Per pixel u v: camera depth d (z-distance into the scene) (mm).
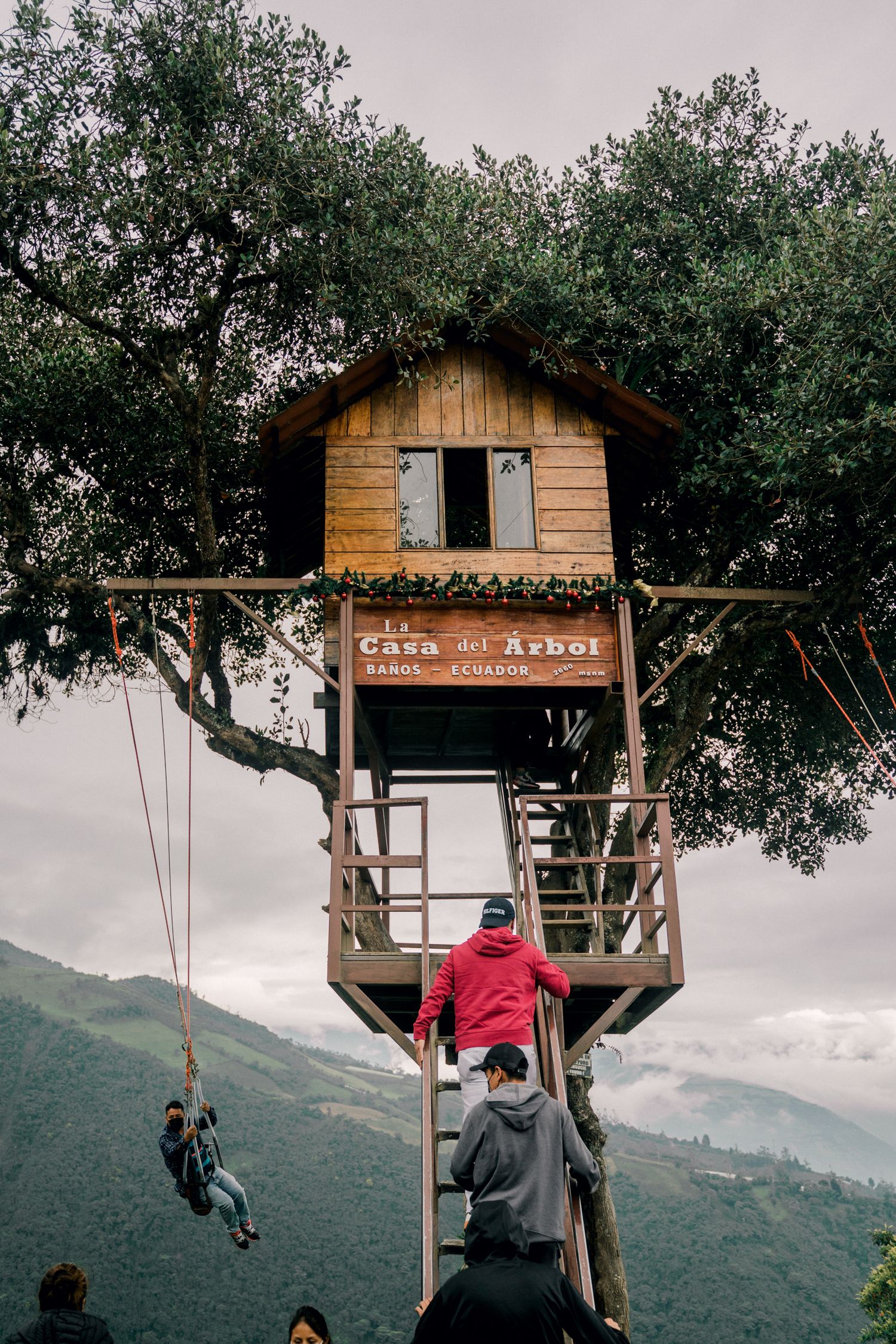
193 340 14273
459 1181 5004
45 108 12422
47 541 16281
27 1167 152375
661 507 16203
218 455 16016
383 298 13203
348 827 10578
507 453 12969
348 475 12617
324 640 12148
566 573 12406
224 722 14734
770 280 12867
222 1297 113812
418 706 12602
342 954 9742
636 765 11477
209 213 12773
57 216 12898
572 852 13812
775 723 17750
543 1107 4957
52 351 15125
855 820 18391
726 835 18875
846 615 15133
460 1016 6676
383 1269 128625
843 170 15023
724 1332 125688
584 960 9852
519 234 14477
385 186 13320
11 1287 108500
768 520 14320
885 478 13242
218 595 14367
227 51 12562
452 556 12367
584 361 12789
